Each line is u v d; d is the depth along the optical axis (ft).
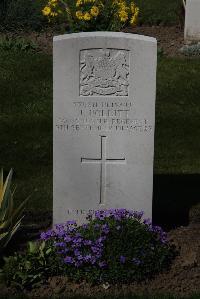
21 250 9.91
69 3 20.66
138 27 20.43
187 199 11.82
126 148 9.95
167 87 16.22
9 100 15.53
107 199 10.12
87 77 9.73
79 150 9.96
